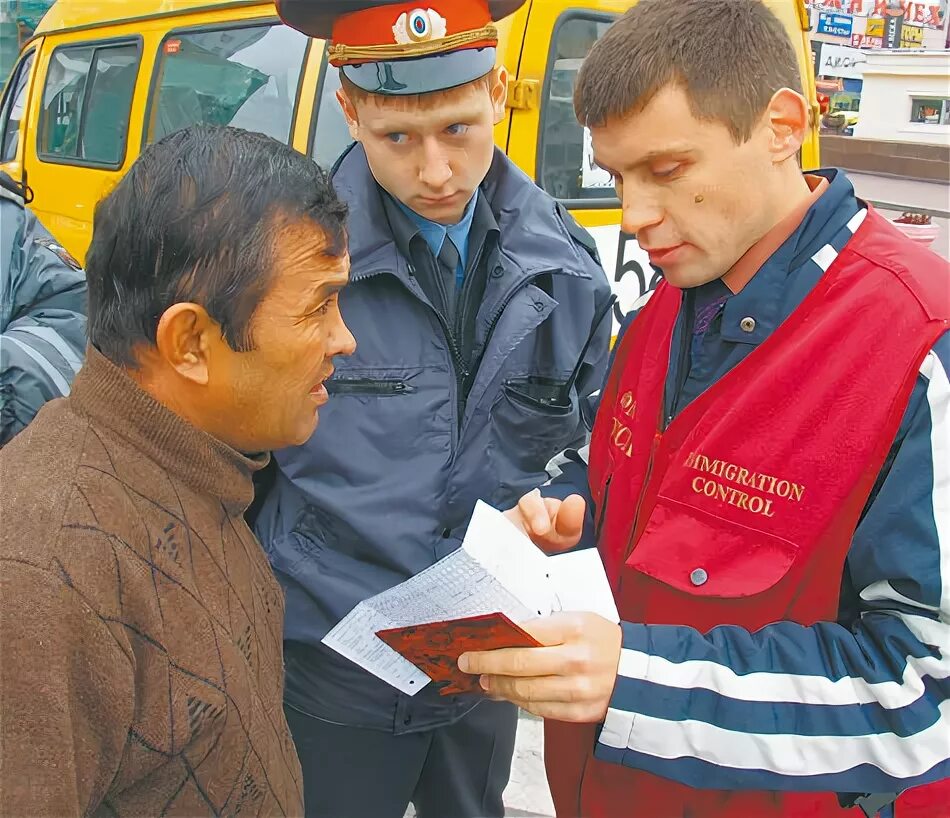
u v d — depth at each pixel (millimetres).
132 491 767
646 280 2988
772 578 938
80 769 695
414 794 1633
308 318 817
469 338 1479
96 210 810
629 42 897
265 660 929
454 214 1352
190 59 3525
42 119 4633
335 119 2920
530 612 929
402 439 1334
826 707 881
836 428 908
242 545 919
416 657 988
